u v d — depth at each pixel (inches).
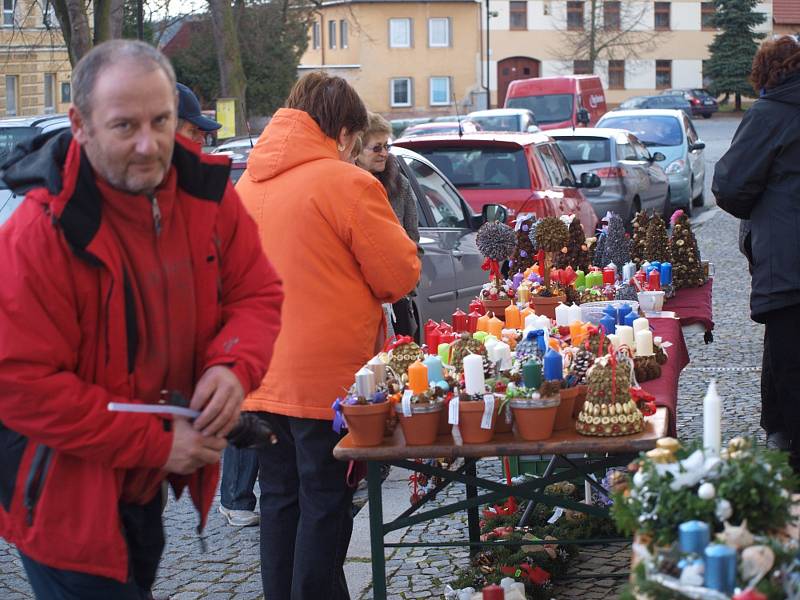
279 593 153.0
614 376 131.2
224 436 99.7
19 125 314.7
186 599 181.5
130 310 96.6
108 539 95.8
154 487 102.5
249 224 108.8
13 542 97.9
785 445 215.2
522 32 2498.8
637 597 80.7
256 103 1542.8
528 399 130.3
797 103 187.3
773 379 199.2
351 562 192.5
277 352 147.0
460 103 2397.9
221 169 102.6
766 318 193.9
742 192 190.4
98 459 94.3
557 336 161.5
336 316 145.5
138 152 91.7
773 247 189.5
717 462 87.5
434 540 201.5
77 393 92.8
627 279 223.8
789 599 79.7
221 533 213.5
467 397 131.7
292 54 1555.1
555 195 408.8
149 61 92.2
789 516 88.2
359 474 145.9
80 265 94.0
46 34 1236.5
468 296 327.9
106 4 733.3
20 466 96.2
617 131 635.5
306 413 145.3
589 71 2549.2
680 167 755.4
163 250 98.7
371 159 225.3
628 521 88.4
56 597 98.1
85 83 91.7
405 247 147.2
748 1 2475.4
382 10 2345.0
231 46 856.9
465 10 2374.5
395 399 135.0
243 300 107.3
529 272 217.8
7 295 91.2
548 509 200.2
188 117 194.5
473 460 186.1
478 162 402.6
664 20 2605.8
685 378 329.1
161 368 100.1
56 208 91.9
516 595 162.2
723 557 78.9
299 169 148.8
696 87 2632.9
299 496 150.6
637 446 128.3
